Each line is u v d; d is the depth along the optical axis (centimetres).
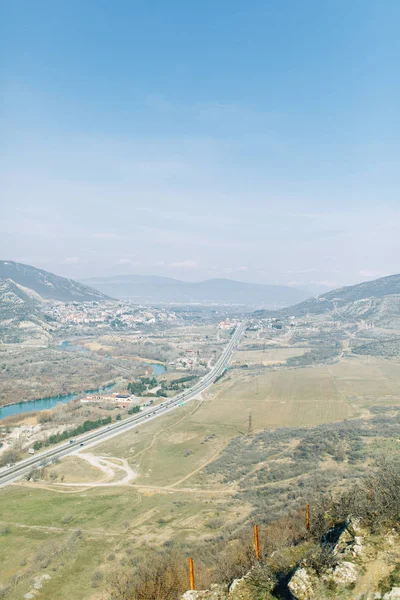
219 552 4516
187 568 3772
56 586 5153
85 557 5978
